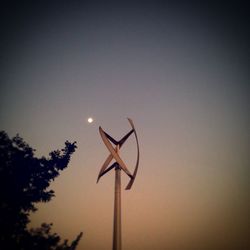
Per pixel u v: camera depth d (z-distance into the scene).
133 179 14.89
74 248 9.93
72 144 12.66
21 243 9.09
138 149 15.73
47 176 11.39
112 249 13.05
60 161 12.02
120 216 13.91
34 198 10.34
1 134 10.48
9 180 9.76
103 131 15.52
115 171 15.41
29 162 10.92
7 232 9.00
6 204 9.44
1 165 9.95
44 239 9.45
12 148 10.55
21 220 9.52
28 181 10.54
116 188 14.73
